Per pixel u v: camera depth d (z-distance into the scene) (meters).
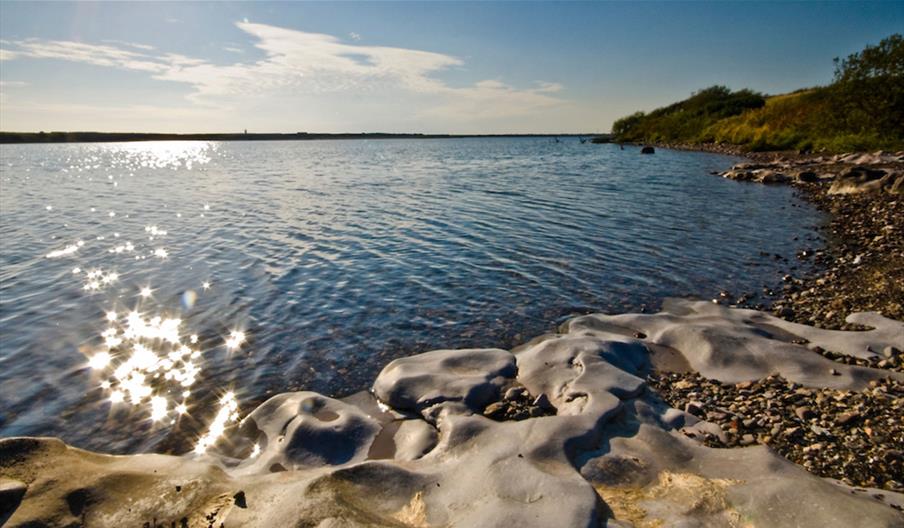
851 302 10.10
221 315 10.44
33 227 19.50
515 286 12.02
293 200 26.55
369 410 6.96
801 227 17.66
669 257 14.26
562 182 33.41
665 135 90.50
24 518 4.14
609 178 35.25
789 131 50.78
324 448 6.00
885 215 17.58
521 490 4.62
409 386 7.16
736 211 21.08
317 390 7.59
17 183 37.88
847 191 23.09
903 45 37.47
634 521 4.35
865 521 3.99
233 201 26.44
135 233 18.20
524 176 38.47
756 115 64.50
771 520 4.22
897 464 5.27
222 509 4.47
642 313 10.29
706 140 71.94
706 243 15.76
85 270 13.57
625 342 8.36
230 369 8.26
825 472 5.27
